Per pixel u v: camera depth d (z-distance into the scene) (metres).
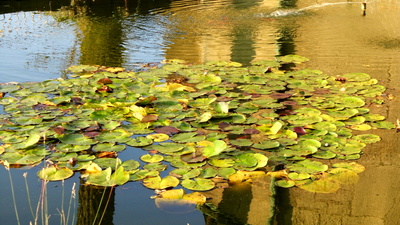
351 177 3.08
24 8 8.47
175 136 3.57
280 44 6.23
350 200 2.85
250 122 3.81
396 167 3.21
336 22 7.50
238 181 3.01
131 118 3.89
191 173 3.07
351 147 3.43
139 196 2.85
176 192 2.88
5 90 4.36
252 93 4.46
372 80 4.80
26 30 6.88
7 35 6.57
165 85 4.66
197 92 4.47
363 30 6.93
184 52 5.86
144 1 9.56
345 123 3.84
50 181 2.98
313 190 2.94
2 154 3.26
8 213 2.65
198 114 3.98
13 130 3.57
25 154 3.28
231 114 3.96
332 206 2.77
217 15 8.18
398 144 3.53
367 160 3.30
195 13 8.36
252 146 3.38
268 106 4.12
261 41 6.39
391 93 4.51
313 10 8.57
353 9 8.58
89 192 2.88
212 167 3.18
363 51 5.85
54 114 3.88
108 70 5.06
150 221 2.60
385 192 2.93
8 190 2.88
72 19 7.66
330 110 4.06
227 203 2.80
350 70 5.14
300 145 3.45
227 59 5.57
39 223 2.57
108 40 6.41
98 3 9.13
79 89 4.46
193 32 6.92
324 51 5.88
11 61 5.38
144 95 4.36
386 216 2.68
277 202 2.80
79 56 5.63
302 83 4.72
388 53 5.75
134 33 6.82
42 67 5.19
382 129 3.79
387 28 7.04
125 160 3.25
